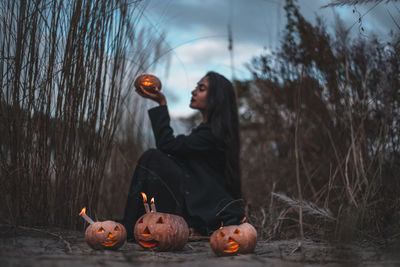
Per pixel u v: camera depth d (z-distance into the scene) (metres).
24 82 1.84
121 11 2.05
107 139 2.05
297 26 2.74
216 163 2.31
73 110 1.95
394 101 2.26
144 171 2.13
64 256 1.29
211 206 2.10
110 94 2.05
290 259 1.39
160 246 1.65
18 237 1.68
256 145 3.44
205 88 2.37
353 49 2.48
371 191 2.13
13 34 1.83
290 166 2.86
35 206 1.89
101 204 2.63
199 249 1.80
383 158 2.22
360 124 2.31
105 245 1.61
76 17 1.92
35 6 1.85
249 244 1.57
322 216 2.02
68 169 1.97
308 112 2.81
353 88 2.43
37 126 1.88
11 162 1.82
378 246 1.71
